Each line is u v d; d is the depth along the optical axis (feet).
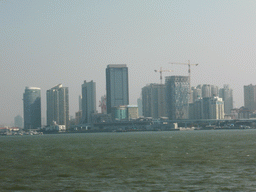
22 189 227.40
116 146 634.84
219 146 563.89
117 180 252.01
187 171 285.84
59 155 465.47
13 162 386.52
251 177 250.98
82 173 288.71
